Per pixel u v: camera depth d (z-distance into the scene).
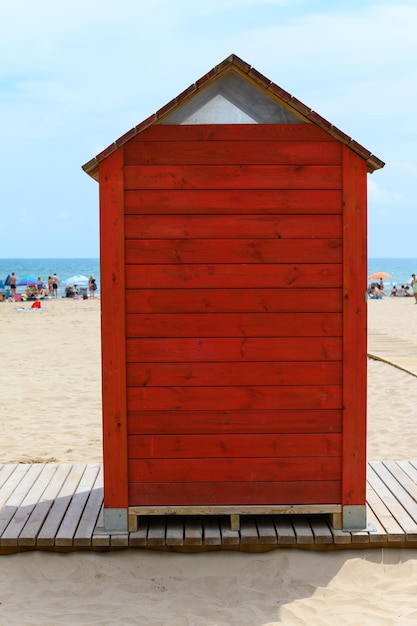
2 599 5.04
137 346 5.43
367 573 5.32
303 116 5.34
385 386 12.30
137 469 5.48
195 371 5.45
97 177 5.67
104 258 5.38
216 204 5.38
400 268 139.88
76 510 5.94
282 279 5.43
